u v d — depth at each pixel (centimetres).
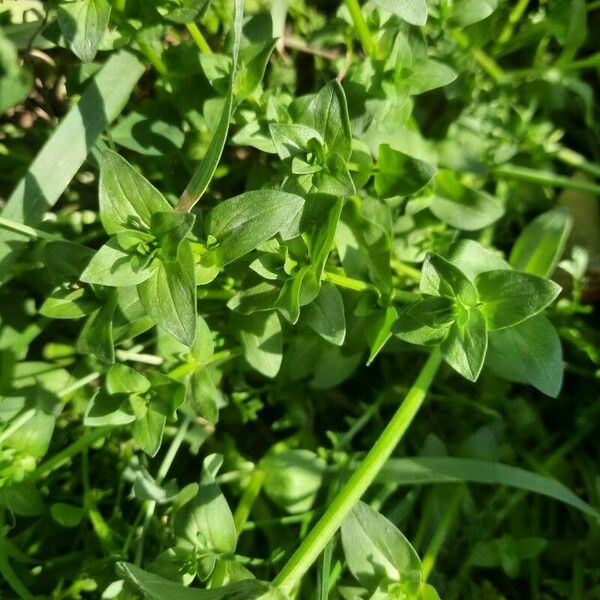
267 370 14
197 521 12
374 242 13
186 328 10
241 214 11
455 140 16
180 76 14
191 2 12
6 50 11
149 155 14
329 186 12
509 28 16
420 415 16
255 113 13
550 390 13
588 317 17
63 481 15
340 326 12
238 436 16
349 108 14
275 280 12
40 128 15
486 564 14
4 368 14
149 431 12
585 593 14
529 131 16
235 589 11
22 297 15
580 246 16
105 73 13
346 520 12
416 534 14
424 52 13
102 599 12
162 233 11
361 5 16
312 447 15
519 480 13
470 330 12
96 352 11
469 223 14
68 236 15
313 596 14
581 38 15
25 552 14
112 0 12
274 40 13
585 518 15
